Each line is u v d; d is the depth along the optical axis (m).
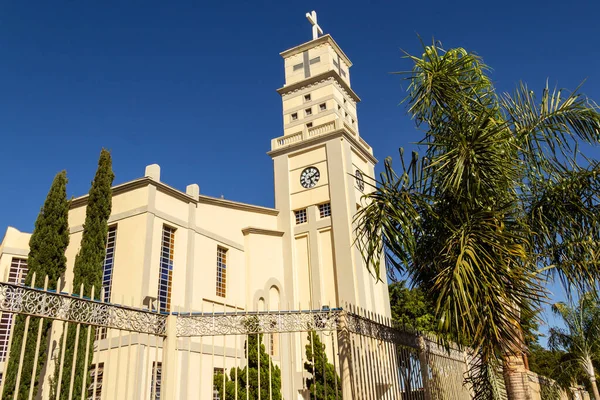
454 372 13.59
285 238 30.83
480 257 8.54
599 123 9.72
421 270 10.33
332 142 31.84
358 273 28.22
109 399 17.34
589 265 9.85
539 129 10.11
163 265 22.30
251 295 27.30
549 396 24.25
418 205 10.36
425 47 10.91
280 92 37.22
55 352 13.67
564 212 9.99
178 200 24.08
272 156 33.97
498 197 9.54
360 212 10.66
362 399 8.80
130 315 8.04
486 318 8.22
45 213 17.25
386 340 10.38
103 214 17.94
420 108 10.70
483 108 9.45
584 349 23.83
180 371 19.86
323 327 9.02
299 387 23.34
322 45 37.44
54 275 16.34
